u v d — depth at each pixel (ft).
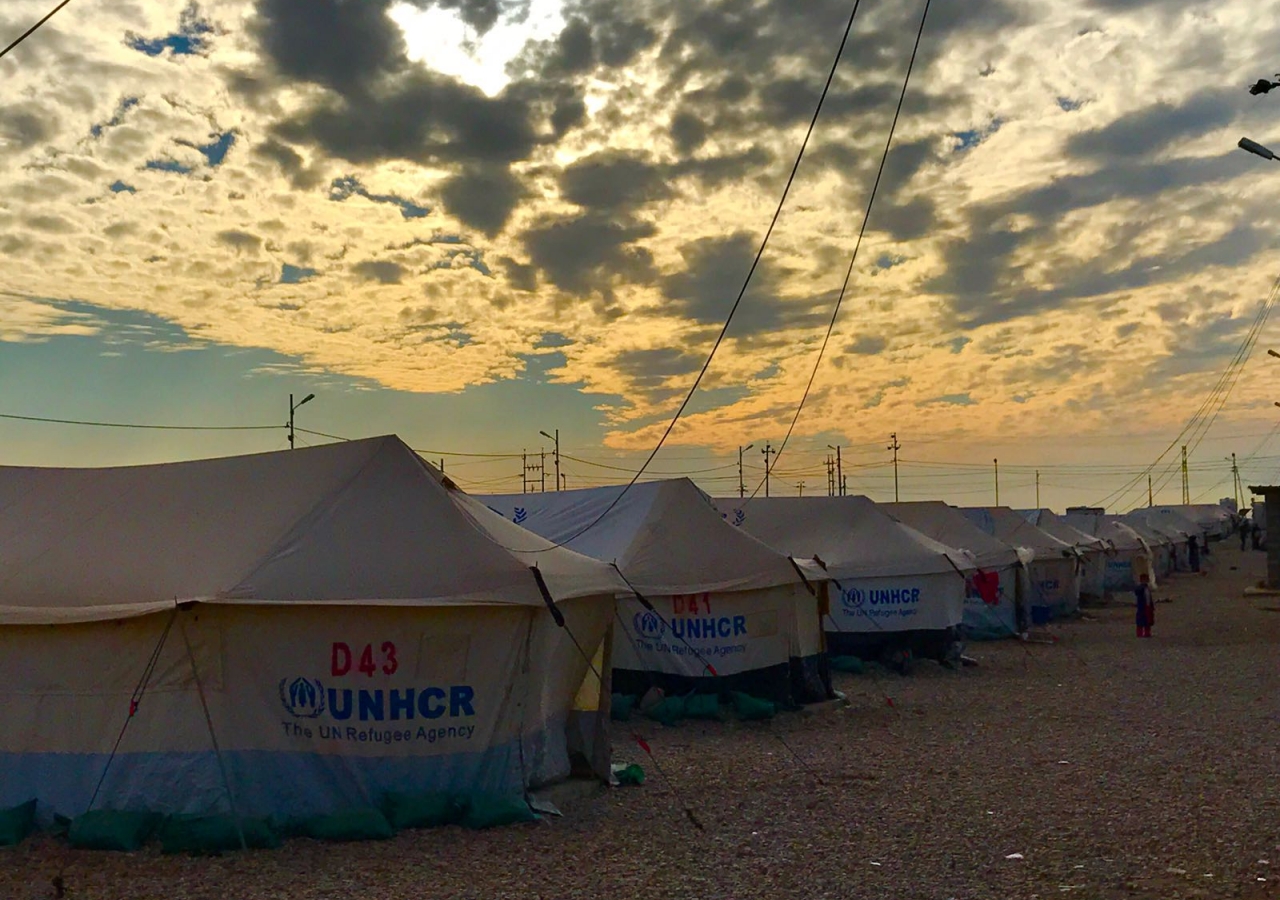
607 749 42.88
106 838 33.17
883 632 83.51
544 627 39.65
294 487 39.42
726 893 29.50
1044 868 31.32
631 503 67.10
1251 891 28.50
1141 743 51.42
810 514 88.02
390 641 36.40
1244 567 237.66
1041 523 151.94
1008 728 57.06
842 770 46.32
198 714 35.32
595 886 30.12
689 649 60.85
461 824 35.99
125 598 35.09
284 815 35.19
